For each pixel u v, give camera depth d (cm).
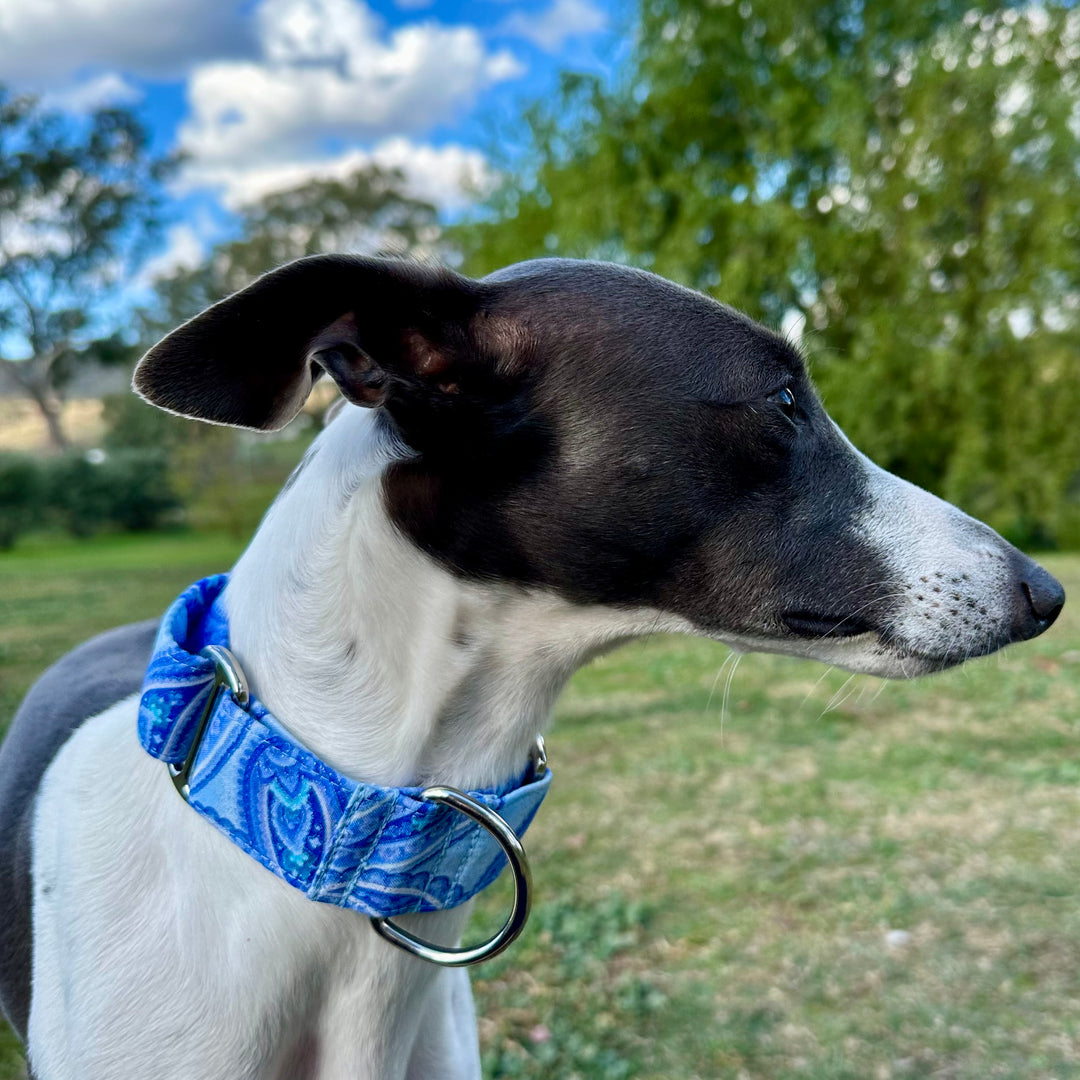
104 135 693
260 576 28
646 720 112
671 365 30
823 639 32
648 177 292
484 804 25
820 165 295
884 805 82
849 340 292
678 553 30
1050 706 110
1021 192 282
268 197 859
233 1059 25
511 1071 50
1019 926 62
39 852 30
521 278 30
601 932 63
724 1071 50
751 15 292
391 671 26
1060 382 289
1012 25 279
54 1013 28
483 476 27
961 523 33
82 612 210
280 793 24
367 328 28
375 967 26
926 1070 50
